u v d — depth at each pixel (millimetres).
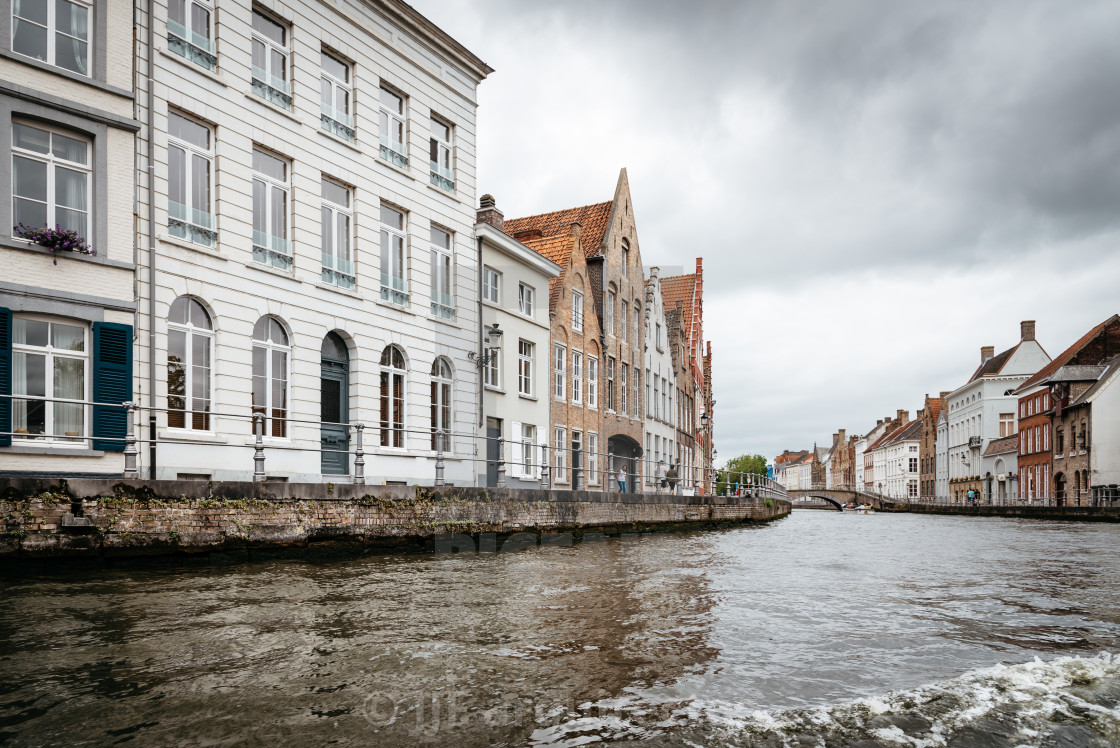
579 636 6672
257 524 10953
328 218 17812
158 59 13922
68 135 12656
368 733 4234
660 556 14781
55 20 12602
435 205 21141
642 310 37875
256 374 15742
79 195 12742
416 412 19906
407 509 13391
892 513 76438
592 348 31609
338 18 18172
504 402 24297
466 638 6453
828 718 4609
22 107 11945
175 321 14148
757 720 4555
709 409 61406
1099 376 56906
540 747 4090
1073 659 6137
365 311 18391
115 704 4605
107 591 8141
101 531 9422
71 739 4055
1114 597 9812
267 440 15641
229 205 15156
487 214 23766
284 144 16562
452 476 21266
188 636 6250
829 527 34469
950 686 5293
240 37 15648
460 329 21938
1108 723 4625
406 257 20125
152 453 13219
